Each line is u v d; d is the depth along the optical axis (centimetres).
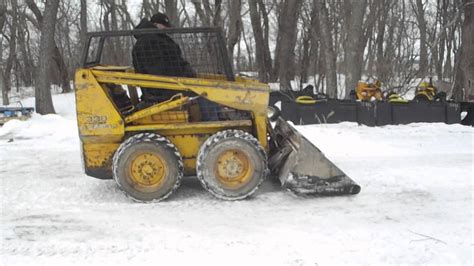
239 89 586
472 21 1638
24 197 616
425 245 452
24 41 3572
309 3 2814
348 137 975
